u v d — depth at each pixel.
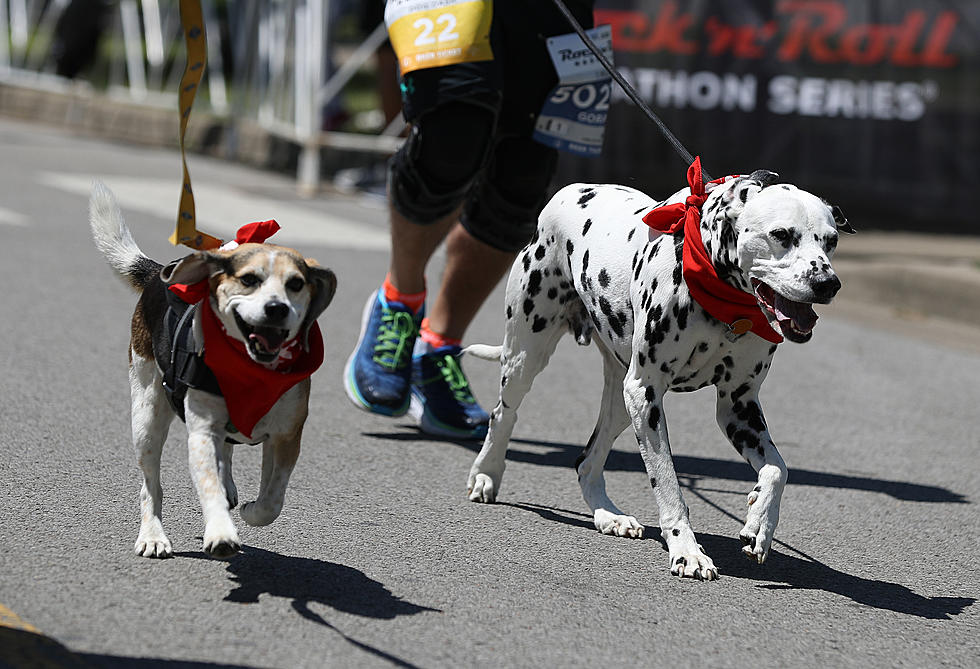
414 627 6.78
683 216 7.92
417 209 10.55
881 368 15.02
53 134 30.70
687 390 8.29
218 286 6.96
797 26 22.64
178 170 26.08
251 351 6.90
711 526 9.14
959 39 22.47
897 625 7.41
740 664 6.65
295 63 26.36
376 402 10.82
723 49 22.69
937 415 12.96
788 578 8.12
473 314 11.11
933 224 22.95
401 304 10.89
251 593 7.09
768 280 7.21
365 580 7.44
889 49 22.62
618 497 9.64
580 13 10.66
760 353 7.95
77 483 8.70
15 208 19.86
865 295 19.38
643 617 7.21
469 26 10.19
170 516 8.27
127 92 32.50
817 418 12.50
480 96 10.15
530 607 7.21
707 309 7.66
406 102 10.41
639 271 8.12
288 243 18.97
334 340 13.76
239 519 8.33
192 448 7.00
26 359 11.96
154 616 6.64
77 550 7.48
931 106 22.70
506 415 9.14
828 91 22.78
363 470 9.71
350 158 26.64
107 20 33.69
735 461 10.88
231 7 28.86
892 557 8.70
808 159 22.95
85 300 14.62
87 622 6.48
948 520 9.59
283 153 27.33
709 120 22.80
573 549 8.33
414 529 8.47
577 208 8.85
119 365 12.09
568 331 9.26
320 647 6.42
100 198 8.25
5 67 34.81
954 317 18.39
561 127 10.61
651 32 22.72
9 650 6.05
